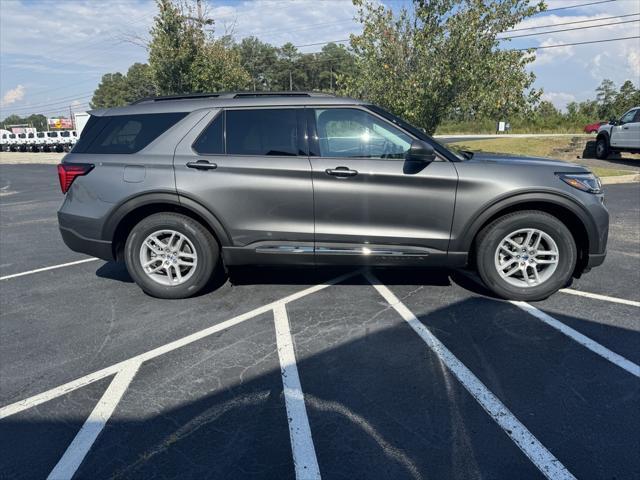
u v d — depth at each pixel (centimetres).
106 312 425
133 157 425
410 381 300
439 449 238
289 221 414
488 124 4072
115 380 310
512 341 350
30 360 340
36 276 540
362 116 412
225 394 291
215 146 420
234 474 225
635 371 306
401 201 403
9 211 1050
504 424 256
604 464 226
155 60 1725
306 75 9944
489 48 1159
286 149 414
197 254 434
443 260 414
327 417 266
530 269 428
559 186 397
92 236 436
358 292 455
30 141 4606
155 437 254
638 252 579
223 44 1991
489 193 397
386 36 1197
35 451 246
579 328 369
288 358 332
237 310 420
